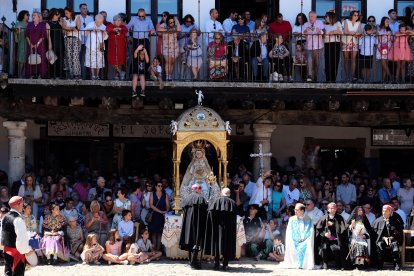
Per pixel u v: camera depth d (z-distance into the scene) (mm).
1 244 14992
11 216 14758
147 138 24656
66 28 20578
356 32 21391
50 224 18984
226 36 20953
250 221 20203
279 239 19891
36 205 20406
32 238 18312
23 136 21766
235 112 22547
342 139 25234
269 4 23031
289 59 21094
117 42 20609
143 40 20969
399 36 21062
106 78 20938
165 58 20859
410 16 22594
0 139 23641
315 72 21172
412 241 19453
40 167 24078
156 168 24906
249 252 20297
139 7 22484
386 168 25375
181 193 20156
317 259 19109
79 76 20641
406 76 21469
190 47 20969
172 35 20859
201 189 19094
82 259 18875
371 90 20984
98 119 22594
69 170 24422
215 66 20938
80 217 20078
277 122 22594
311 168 24031
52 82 20266
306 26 21734
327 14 21781
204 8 22672
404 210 21734
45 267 18297
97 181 21656
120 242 19156
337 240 18938
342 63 21609
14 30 20453
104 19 21469
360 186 22047
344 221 19094
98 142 24625
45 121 23750
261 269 18422
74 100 21125
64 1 22297
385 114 23031
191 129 20109
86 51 20703
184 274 17453
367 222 19250
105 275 17219
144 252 19422
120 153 24797
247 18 22219
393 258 18969
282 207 21047
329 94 21094
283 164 25016
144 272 17672
